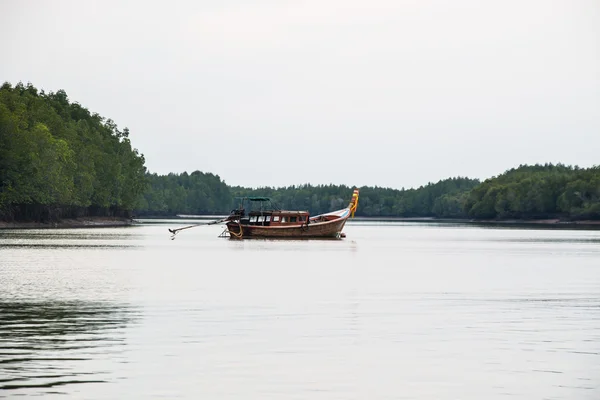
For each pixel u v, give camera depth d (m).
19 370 109.38
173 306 174.62
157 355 120.19
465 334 141.62
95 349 123.94
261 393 99.94
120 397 96.69
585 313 169.62
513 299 195.25
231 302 183.00
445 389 102.88
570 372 112.19
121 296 192.50
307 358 119.81
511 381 107.00
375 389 102.56
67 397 96.12
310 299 190.88
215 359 118.19
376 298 195.00
